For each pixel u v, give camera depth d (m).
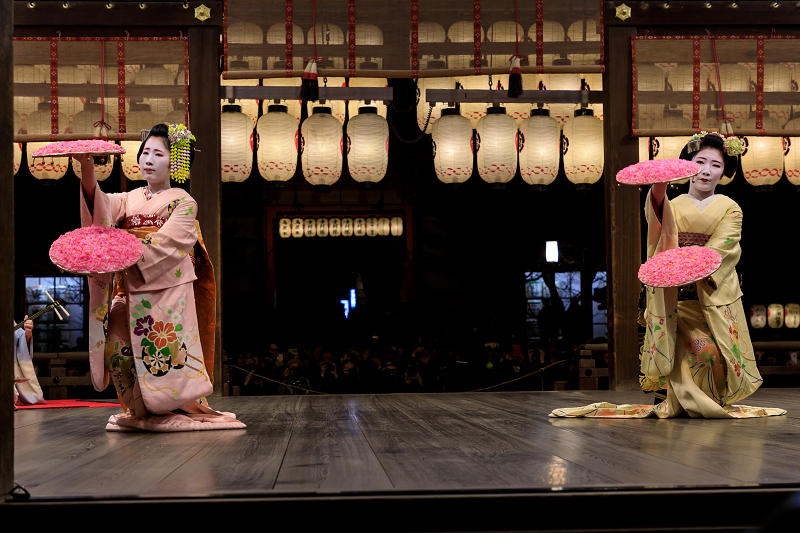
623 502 1.88
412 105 7.07
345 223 12.99
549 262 13.47
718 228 4.02
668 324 3.83
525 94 6.13
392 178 13.49
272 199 13.74
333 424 3.56
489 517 1.86
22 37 5.69
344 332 14.02
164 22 5.77
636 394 5.55
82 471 2.26
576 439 2.92
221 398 5.51
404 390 8.09
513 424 3.51
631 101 6.01
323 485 1.97
